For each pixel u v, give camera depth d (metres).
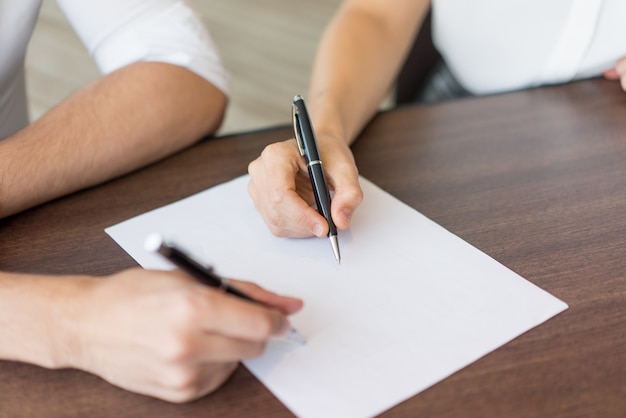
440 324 0.57
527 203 0.72
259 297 0.53
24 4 0.92
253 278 0.62
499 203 0.73
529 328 0.56
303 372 0.53
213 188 0.77
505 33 1.04
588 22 0.97
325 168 0.71
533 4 0.99
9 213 0.72
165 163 0.83
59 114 0.80
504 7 1.02
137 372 0.50
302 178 0.72
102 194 0.77
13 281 0.56
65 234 0.70
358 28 1.00
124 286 0.53
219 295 0.49
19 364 0.54
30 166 0.73
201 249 0.67
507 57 1.07
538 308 0.58
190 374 0.49
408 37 1.07
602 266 0.63
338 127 0.81
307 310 0.58
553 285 0.61
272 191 0.66
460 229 0.69
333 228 0.65
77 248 0.68
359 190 0.68
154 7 0.95
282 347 0.55
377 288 0.61
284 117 2.39
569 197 0.73
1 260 0.66
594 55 1.00
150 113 0.82
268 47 2.84
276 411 0.50
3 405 0.51
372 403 0.50
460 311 0.58
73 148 0.76
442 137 0.86
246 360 0.54
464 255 0.65
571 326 0.56
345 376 0.52
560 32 0.99
